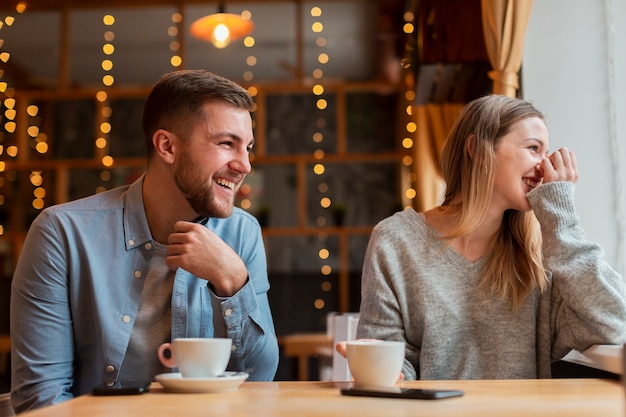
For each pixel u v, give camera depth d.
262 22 5.59
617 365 1.20
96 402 0.88
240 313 1.24
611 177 2.09
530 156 1.50
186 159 1.33
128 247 1.37
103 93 5.61
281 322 5.45
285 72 6.04
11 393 1.33
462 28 2.68
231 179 1.36
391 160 5.59
